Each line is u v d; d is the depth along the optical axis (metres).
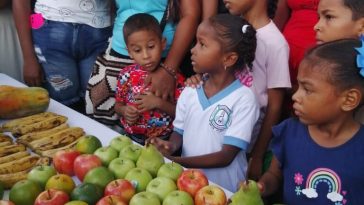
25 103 1.83
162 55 2.34
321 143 1.44
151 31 2.08
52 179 1.33
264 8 2.06
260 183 1.54
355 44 1.34
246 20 1.95
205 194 1.28
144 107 2.17
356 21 1.62
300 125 1.51
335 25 1.66
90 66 2.74
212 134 1.85
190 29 2.25
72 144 1.62
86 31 2.61
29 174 1.39
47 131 1.71
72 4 2.54
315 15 2.18
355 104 1.33
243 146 1.79
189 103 1.92
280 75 2.04
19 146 1.59
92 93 2.47
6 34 3.03
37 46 2.66
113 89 2.42
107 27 2.71
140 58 2.12
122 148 1.52
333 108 1.34
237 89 1.83
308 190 1.46
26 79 2.73
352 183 1.39
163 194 1.31
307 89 1.34
